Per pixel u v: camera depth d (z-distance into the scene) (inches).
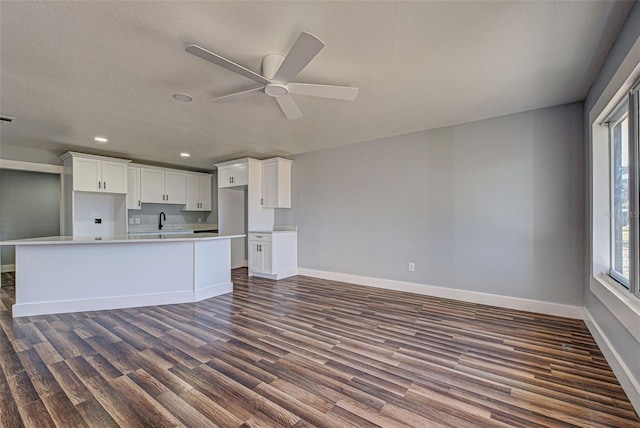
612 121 97.4
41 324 117.7
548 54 83.9
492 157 137.4
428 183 155.9
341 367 84.9
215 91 107.3
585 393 72.1
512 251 133.3
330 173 194.4
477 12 66.7
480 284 141.8
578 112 118.9
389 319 122.3
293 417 64.5
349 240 186.9
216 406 68.1
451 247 149.5
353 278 185.0
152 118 135.0
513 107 124.1
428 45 79.5
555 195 124.0
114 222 219.6
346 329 112.3
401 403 69.1
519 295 132.3
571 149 120.6
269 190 214.2
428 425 62.1
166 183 244.2
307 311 133.2
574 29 72.7
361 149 179.9
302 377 79.8
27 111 125.3
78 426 61.7
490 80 99.7
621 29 72.0
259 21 69.9
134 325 117.0
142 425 62.1
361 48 80.7
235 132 158.2
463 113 130.9
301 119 137.3
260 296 158.1
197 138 169.0
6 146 181.2
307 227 207.8
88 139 169.6
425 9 65.6
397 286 167.6
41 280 129.8
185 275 149.9
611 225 99.6
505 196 134.6
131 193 223.0
